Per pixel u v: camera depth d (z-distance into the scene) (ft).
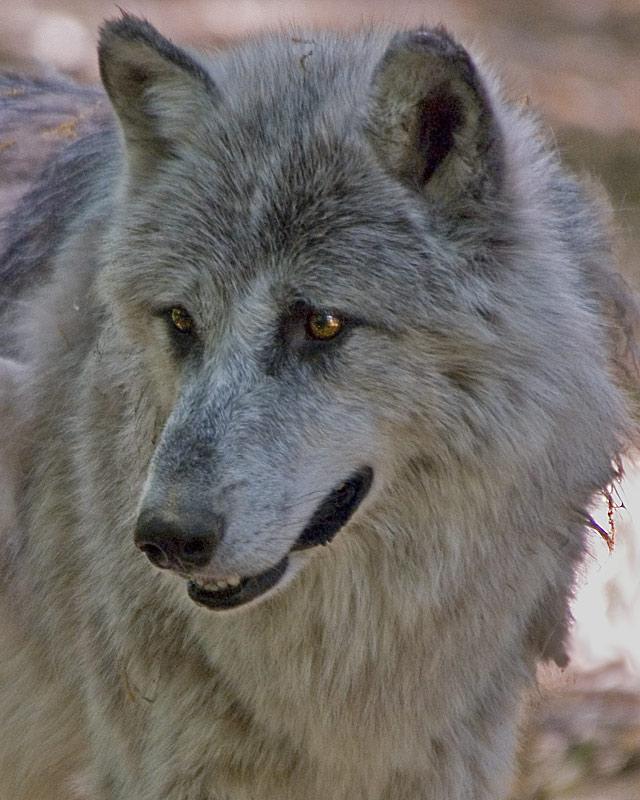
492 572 25.58
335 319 23.85
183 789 26.68
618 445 26.96
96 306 27.63
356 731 26.07
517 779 36.04
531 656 28.09
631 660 39.96
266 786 26.66
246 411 23.56
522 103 28.25
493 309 24.07
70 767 30.27
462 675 26.13
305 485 23.61
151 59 24.88
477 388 24.21
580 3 94.27
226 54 27.66
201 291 24.40
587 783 36.83
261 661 25.62
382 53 24.99
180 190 24.99
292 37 27.32
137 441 25.73
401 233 23.93
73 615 28.35
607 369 26.53
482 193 23.84
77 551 27.89
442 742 26.61
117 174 27.68
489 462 24.58
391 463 24.59
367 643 25.77
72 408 27.86
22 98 34.76
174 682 26.40
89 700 28.02
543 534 25.88
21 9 78.79
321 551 25.23
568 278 25.61
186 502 22.70
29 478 28.99
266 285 24.03
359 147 24.16
